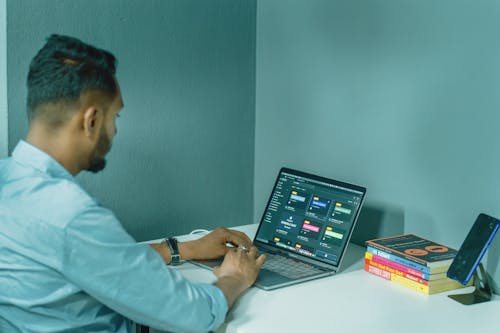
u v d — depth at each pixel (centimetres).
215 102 217
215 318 130
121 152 197
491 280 158
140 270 118
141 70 197
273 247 184
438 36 165
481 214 151
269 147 225
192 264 173
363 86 188
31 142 120
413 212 178
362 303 147
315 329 131
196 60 210
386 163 184
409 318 138
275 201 190
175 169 210
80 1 181
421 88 171
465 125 161
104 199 195
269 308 143
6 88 171
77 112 117
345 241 169
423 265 153
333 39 195
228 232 180
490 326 134
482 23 154
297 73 210
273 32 217
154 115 202
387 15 178
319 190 181
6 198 114
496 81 152
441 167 168
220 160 222
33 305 115
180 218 215
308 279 162
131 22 192
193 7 206
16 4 169
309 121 207
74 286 115
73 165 122
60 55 117
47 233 110
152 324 123
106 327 126
